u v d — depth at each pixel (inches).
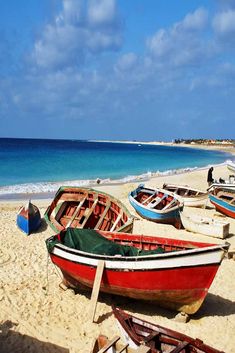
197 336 363.3
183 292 385.7
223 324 387.2
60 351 328.8
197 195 959.6
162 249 422.0
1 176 1461.6
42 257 546.0
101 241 459.8
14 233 661.9
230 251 577.0
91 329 365.4
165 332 298.4
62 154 2940.5
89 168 1882.4
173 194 832.9
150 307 414.9
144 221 776.9
